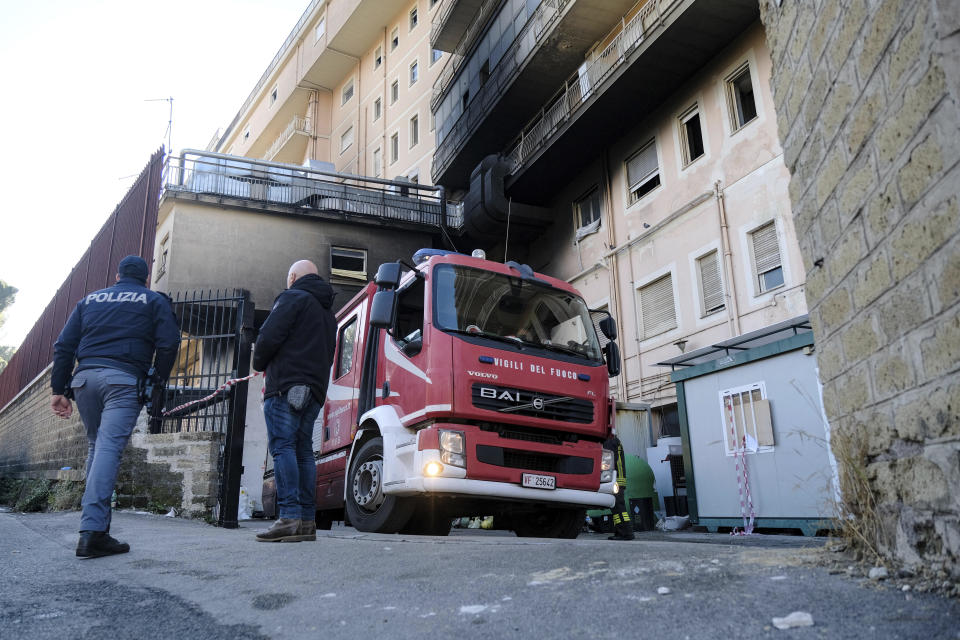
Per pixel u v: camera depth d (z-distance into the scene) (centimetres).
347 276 2128
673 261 1648
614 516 888
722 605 209
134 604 276
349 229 2169
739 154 1498
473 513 661
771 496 1003
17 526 622
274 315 473
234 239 2014
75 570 359
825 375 326
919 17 215
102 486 412
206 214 2000
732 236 1493
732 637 180
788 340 998
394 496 617
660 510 1266
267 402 472
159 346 445
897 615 185
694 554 310
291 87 4194
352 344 795
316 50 3900
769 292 1391
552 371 644
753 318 1419
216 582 317
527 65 1923
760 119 1458
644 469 1164
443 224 2292
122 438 427
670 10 1483
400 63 3422
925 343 222
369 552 385
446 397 588
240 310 768
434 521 681
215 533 570
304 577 316
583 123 1798
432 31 2756
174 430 874
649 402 1659
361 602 259
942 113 205
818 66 310
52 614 258
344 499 723
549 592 246
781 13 363
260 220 2059
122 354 432
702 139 1606
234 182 2072
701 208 1583
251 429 1145
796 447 977
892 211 243
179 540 488
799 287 1325
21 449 1627
